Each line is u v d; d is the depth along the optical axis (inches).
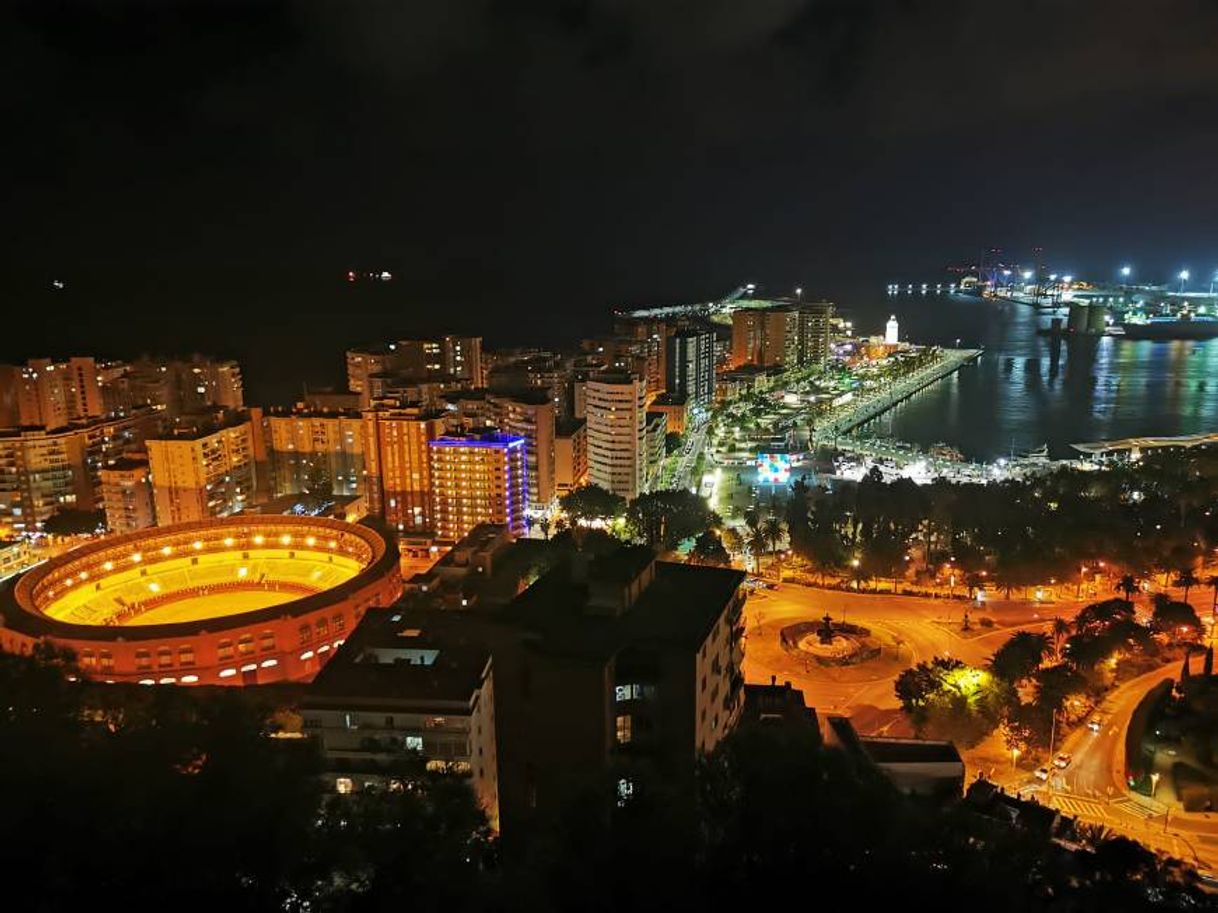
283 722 4623.5
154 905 1740.9
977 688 6742.1
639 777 2365.9
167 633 6855.3
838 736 5319.9
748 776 2235.5
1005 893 1983.3
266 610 7234.3
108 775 1941.4
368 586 7687.0
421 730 4274.1
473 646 4714.6
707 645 4003.4
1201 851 5570.9
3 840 1740.9
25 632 6855.3
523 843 3784.5
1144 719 6963.6
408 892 1910.7
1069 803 6127.0
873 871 1962.4
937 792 4982.8
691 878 1983.3
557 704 3878.0
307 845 1930.4
